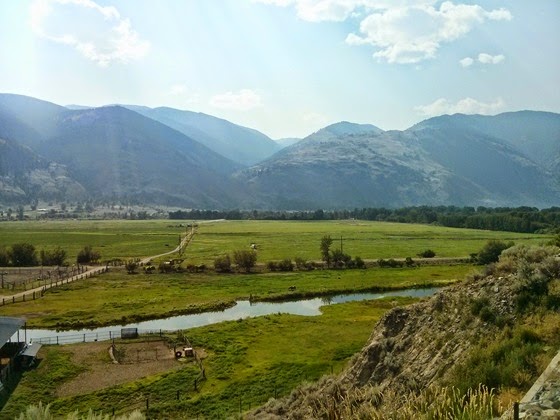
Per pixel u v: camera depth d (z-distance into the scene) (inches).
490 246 4606.3
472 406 447.2
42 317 2726.4
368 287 3545.8
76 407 1471.5
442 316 909.8
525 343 625.3
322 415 753.6
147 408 1427.2
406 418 511.2
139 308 2960.1
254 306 3100.4
